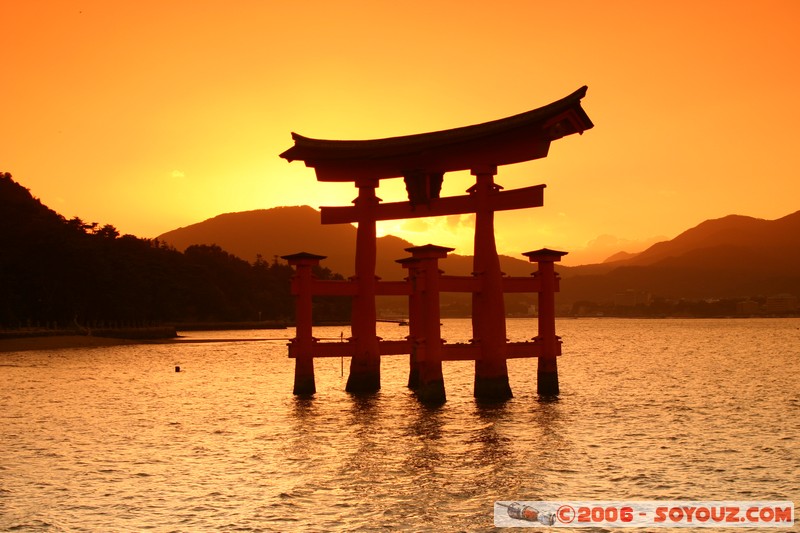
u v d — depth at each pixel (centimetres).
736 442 3700
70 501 2656
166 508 2583
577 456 3366
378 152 4956
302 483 2905
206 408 4909
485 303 4812
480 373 4866
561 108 4297
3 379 6906
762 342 16000
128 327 15712
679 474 3056
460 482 2923
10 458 3325
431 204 4909
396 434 3853
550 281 5056
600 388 6144
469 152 4744
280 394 5675
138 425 4216
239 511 2555
